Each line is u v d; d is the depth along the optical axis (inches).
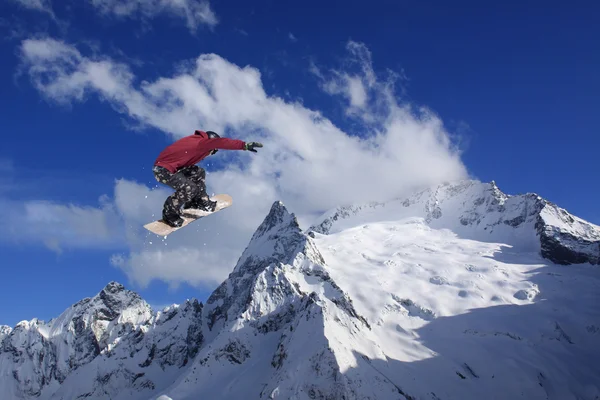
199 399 4955.7
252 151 688.4
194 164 705.6
